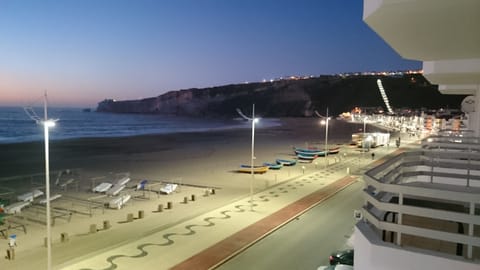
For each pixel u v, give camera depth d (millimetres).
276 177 41531
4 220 24078
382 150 70062
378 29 8234
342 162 54000
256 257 18234
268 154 63719
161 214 26125
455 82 16578
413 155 13617
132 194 32812
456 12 6855
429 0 6270
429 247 8141
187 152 65188
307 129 141250
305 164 52188
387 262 6582
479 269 5871
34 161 52344
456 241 6258
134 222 24172
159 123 190125
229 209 27047
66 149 67375
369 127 154000
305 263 17516
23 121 168375
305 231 22219
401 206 6711
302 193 32719
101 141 84125
